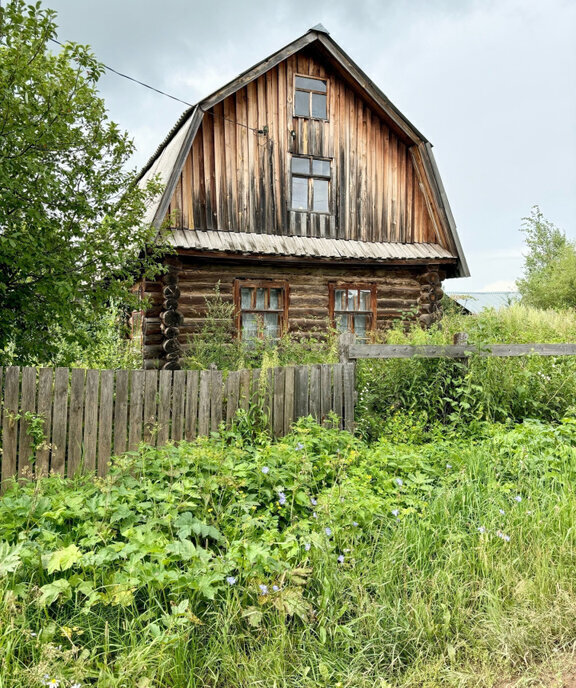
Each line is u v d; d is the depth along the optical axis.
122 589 2.89
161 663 2.61
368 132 13.06
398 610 3.18
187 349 10.98
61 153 6.54
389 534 3.89
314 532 3.53
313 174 12.48
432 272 13.03
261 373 5.50
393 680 2.85
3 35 5.95
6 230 5.83
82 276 6.48
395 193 13.28
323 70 12.63
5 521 3.46
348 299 12.78
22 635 2.71
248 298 11.87
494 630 3.13
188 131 10.60
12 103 5.77
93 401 4.69
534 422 6.61
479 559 3.65
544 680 2.86
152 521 3.46
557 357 7.65
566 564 3.71
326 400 5.97
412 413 6.55
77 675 2.48
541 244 34.59
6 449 4.43
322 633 2.95
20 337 6.38
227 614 2.99
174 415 5.03
